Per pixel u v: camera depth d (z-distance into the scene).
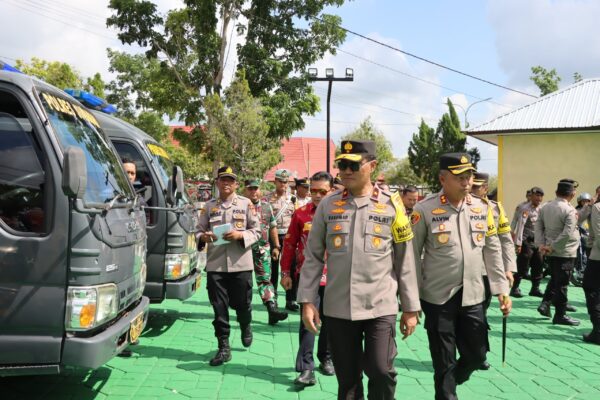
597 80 17.23
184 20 19.66
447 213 4.03
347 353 3.45
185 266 6.70
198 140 20.22
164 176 7.10
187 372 5.28
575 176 15.75
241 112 18.55
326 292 3.51
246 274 5.74
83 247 3.68
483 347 4.00
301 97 21.16
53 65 27.52
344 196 3.57
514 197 16.33
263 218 7.75
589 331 7.33
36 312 3.61
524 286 11.27
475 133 16.42
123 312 4.41
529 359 6.01
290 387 4.91
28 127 3.81
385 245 3.45
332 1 20.86
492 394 4.89
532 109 16.69
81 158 3.48
